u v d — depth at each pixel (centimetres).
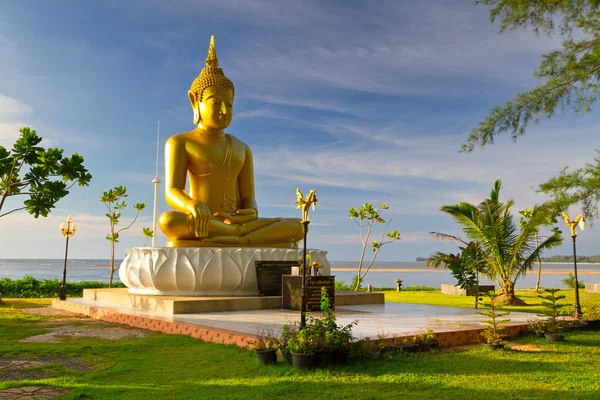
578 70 745
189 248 1320
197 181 1551
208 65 1639
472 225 1958
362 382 603
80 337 953
